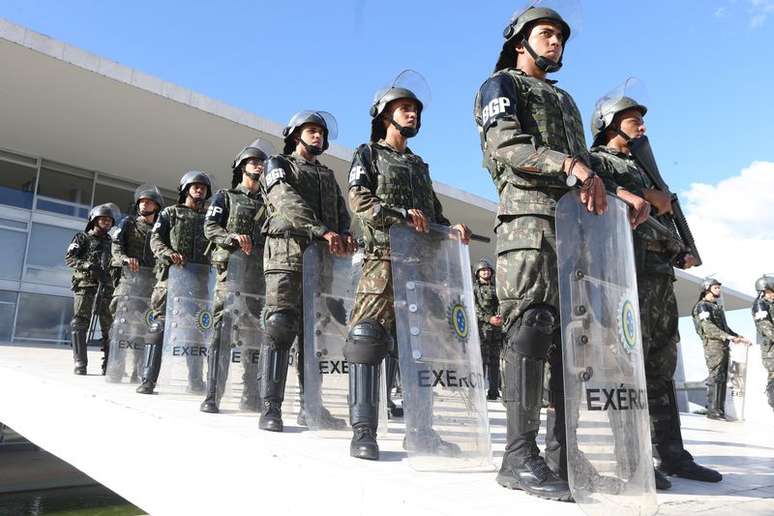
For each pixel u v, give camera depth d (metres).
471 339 3.17
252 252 4.98
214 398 4.56
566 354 2.16
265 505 2.80
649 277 3.23
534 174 2.48
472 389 3.07
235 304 4.82
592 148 3.75
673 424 3.17
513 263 2.49
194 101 14.21
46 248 17.02
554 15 2.79
